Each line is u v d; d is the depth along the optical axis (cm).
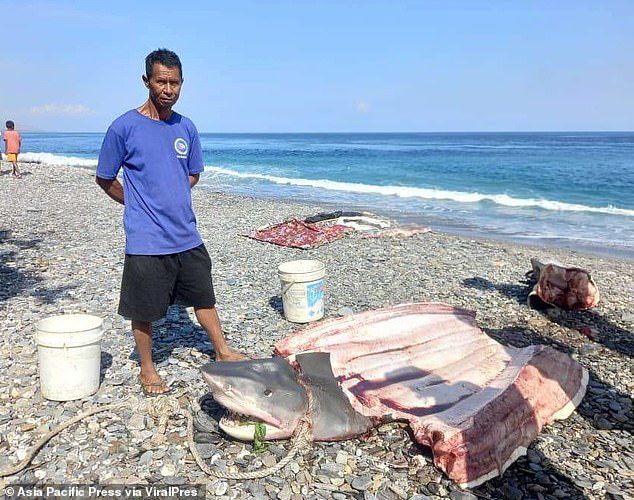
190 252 502
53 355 486
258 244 1222
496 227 1689
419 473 409
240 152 7000
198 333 668
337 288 898
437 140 12162
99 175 479
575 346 678
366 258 1114
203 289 517
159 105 474
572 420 493
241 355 549
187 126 503
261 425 421
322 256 1123
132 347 623
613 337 712
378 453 433
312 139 15175
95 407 481
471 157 5269
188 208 494
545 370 512
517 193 2553
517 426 440
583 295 785
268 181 3191
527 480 407
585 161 4466
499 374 520
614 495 390
